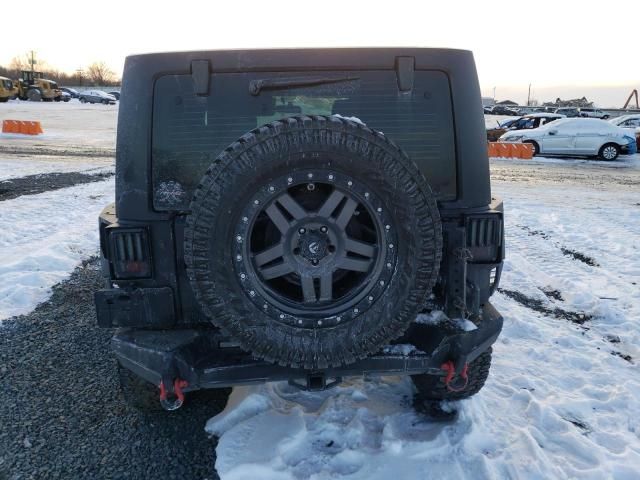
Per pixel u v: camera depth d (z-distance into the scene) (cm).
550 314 525
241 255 236
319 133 230
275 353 243
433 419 317
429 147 277
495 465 282
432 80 276
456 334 267
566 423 324
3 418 328
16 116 3594
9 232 767
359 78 272
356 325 245
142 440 307
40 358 408
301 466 275
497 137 2448
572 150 2067
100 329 465
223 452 289
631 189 1370
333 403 329
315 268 244
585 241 808
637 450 303
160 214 266
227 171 227
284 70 268
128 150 265
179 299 271
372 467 276
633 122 2698
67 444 304
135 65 265
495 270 298
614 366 412
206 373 259
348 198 239
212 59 264
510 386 367
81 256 688
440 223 243
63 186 1191
